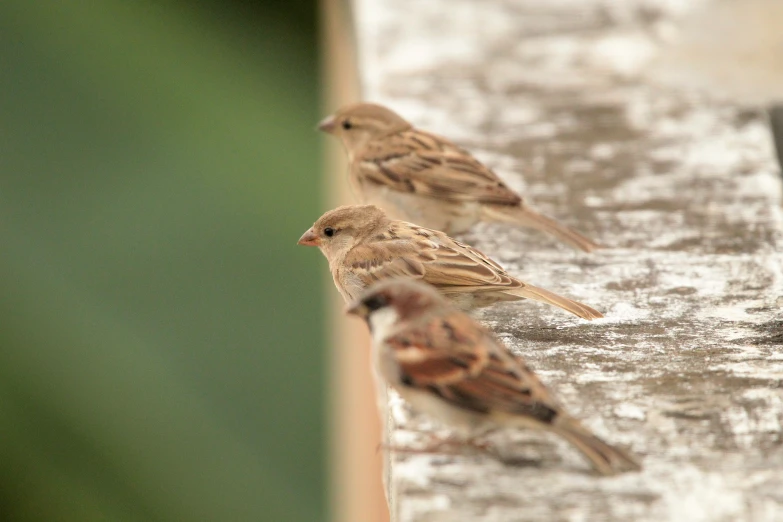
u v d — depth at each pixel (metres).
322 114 13.31
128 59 11.59
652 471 6.33
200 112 11.36
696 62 12.68
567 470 6.32
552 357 7.56
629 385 7.17
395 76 12.56
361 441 10.54
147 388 10.20
